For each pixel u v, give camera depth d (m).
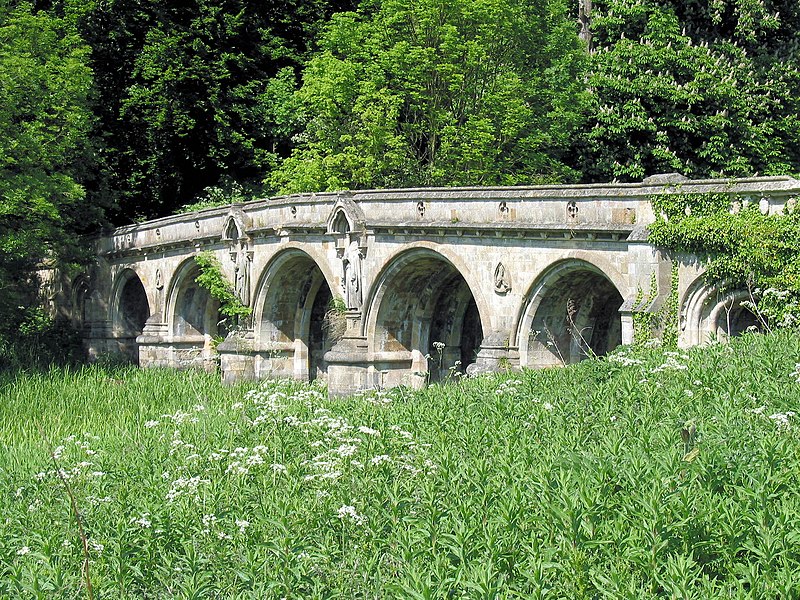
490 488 17.06
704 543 14.16
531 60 47.59
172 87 53.75
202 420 28.14
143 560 16.86
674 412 19.62
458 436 21.31
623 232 28.39
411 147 47.34
